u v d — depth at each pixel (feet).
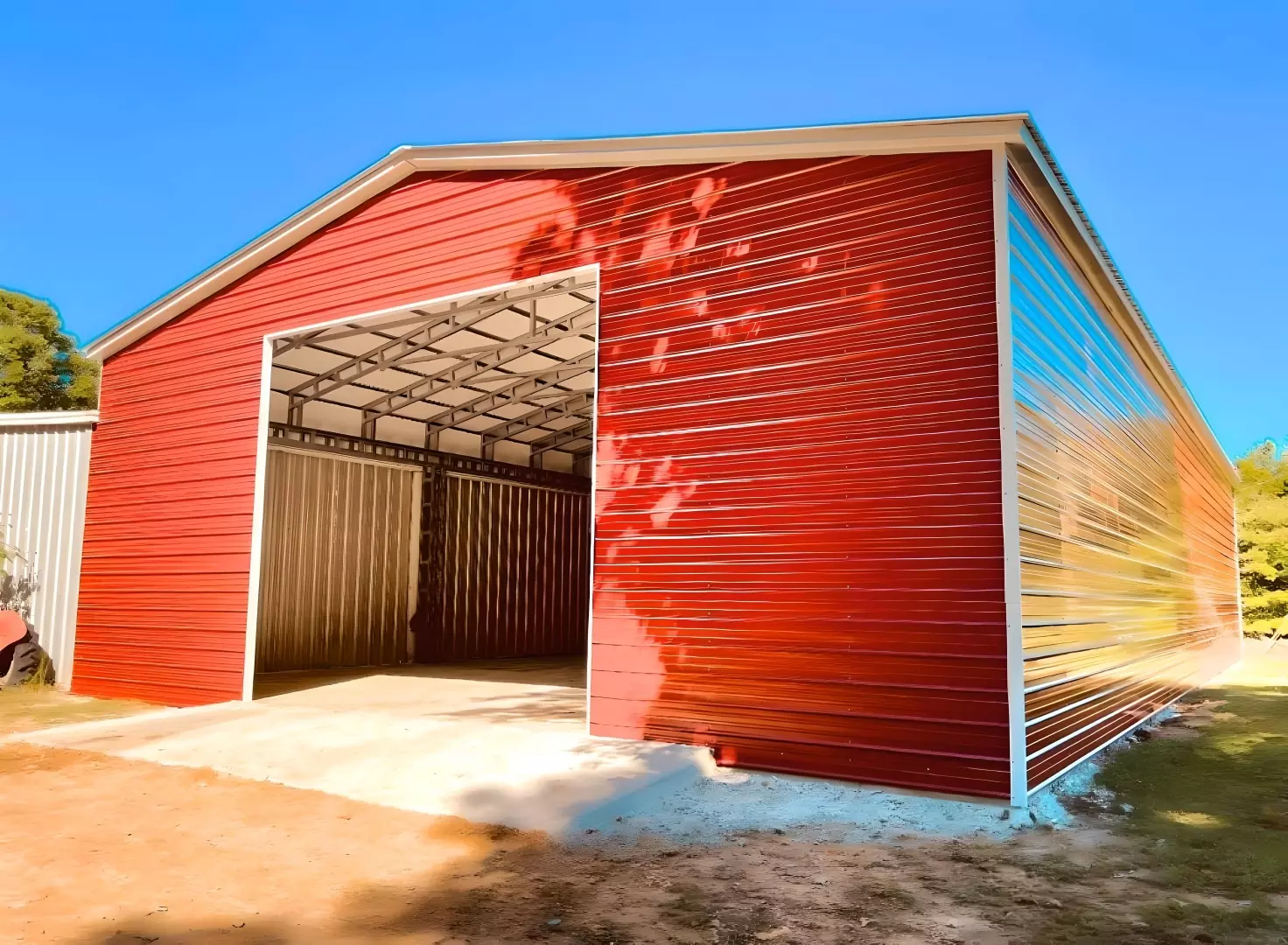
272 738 22.18
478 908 11.92
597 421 21.95
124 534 32.24
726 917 11.54
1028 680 16.53
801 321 19.33
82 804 17.34
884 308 18.35
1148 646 28.91
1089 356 23.58
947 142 17.62
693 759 18.56
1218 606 49.06
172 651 30.19
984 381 17.07
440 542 48.42
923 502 17.43
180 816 16.47
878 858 13.91
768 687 18.79
